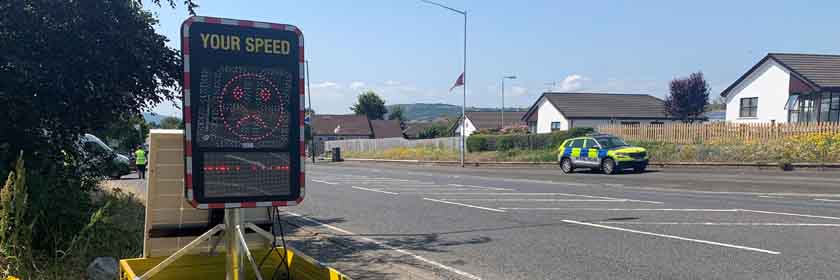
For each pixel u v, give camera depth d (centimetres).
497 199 1541
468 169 3344
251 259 533
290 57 500
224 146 480
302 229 1082
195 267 608
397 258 829
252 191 491
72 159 854
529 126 5922
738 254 796
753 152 2561
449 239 968
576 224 1085
